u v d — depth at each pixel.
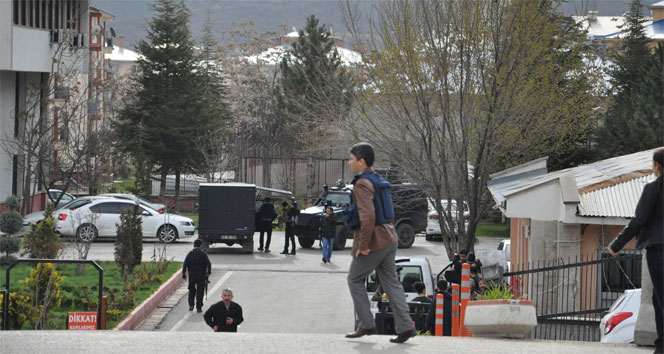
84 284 34.09
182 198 81.44
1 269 36.16
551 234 27.48
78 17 66.50
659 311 11.95
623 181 28.64
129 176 86.06
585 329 24.50
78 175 65.06
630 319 18.19
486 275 28.70
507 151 35.56
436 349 11.92
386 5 35.59
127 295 30.73
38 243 33.47
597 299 27.30
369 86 35.97
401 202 50.50
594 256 27.19
